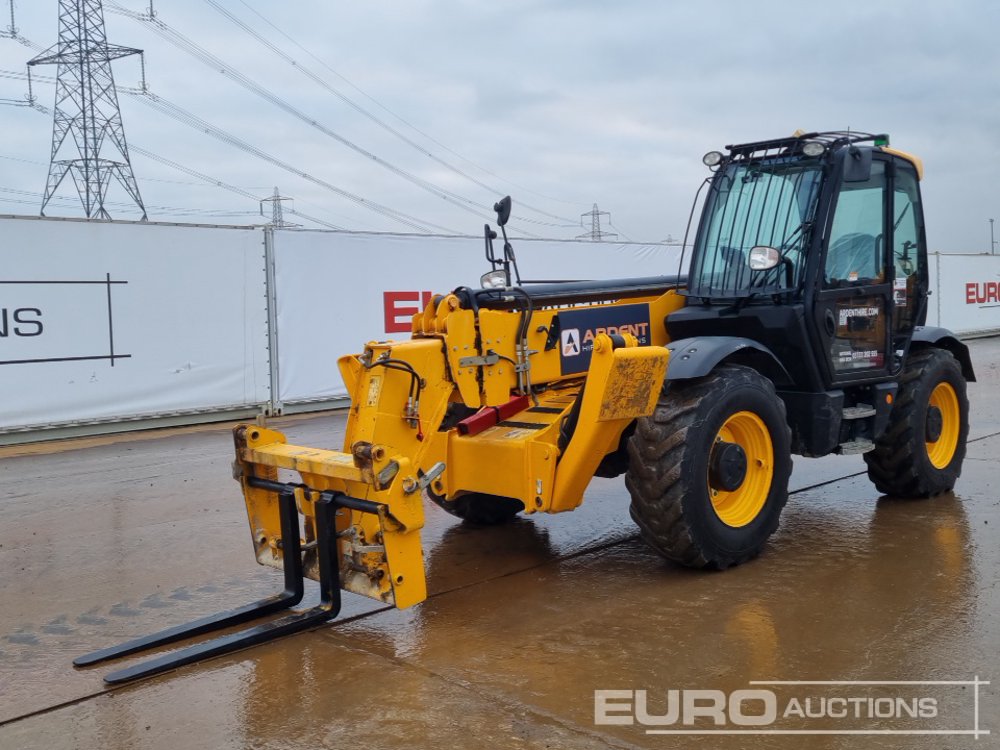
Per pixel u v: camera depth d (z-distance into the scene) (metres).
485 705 3.12
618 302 5.34
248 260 10.23
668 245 14.77
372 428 4.16
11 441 8.88
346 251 10.97
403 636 3.79
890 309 5.45
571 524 5.59
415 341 4.45
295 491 3.99
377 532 3.78
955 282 19.64
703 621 3.85
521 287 4.94
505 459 4.37
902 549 4.81
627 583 4.41
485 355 4.62
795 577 4.40
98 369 9.27
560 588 4.36
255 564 4.91
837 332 5.07
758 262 4.65
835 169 4.95
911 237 5.73
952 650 3.47
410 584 3.69
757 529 4.59
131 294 9.44
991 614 3.83
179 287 9.74
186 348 9.84
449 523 5.71
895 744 2.81
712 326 5.15
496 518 5.60
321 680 3.37
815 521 5.45
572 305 5.16
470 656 3.56
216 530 5.62
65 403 9.10
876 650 3.49
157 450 8.55
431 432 4.39
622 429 4.36
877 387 5.45
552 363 4.95
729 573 4.49
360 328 11.17
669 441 4.23
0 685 3.44
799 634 3.67
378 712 3.09
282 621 3.82
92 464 7.90
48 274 8.91
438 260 11.80
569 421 4.26
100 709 3.20
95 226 9.15
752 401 4.51
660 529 4.29
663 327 5.41
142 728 3.04
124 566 4.93
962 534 5.09
